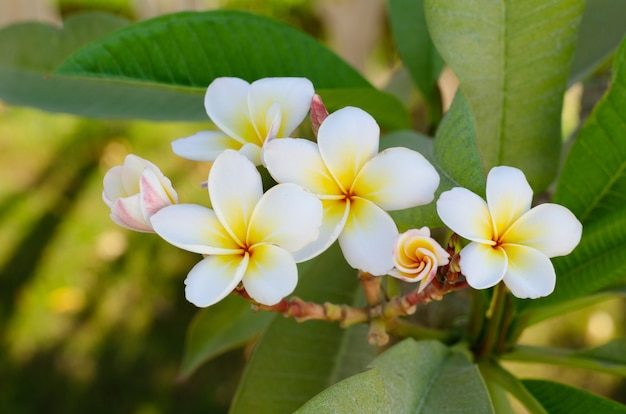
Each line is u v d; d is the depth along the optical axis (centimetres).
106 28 96
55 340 215
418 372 66
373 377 60
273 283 58
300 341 79
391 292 74
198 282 58
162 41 75
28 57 93
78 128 276
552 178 77
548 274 58
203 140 65
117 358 210
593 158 72
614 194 72
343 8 214
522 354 79
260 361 78
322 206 59
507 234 59
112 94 87
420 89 90
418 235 58
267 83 63
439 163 64
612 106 70
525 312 77
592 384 190
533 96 74
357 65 216
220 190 59
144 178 59
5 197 253
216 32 76
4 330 218
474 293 77
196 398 199
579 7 71
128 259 234
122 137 272
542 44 72
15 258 235
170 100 85
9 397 203
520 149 76
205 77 77
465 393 65
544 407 74
